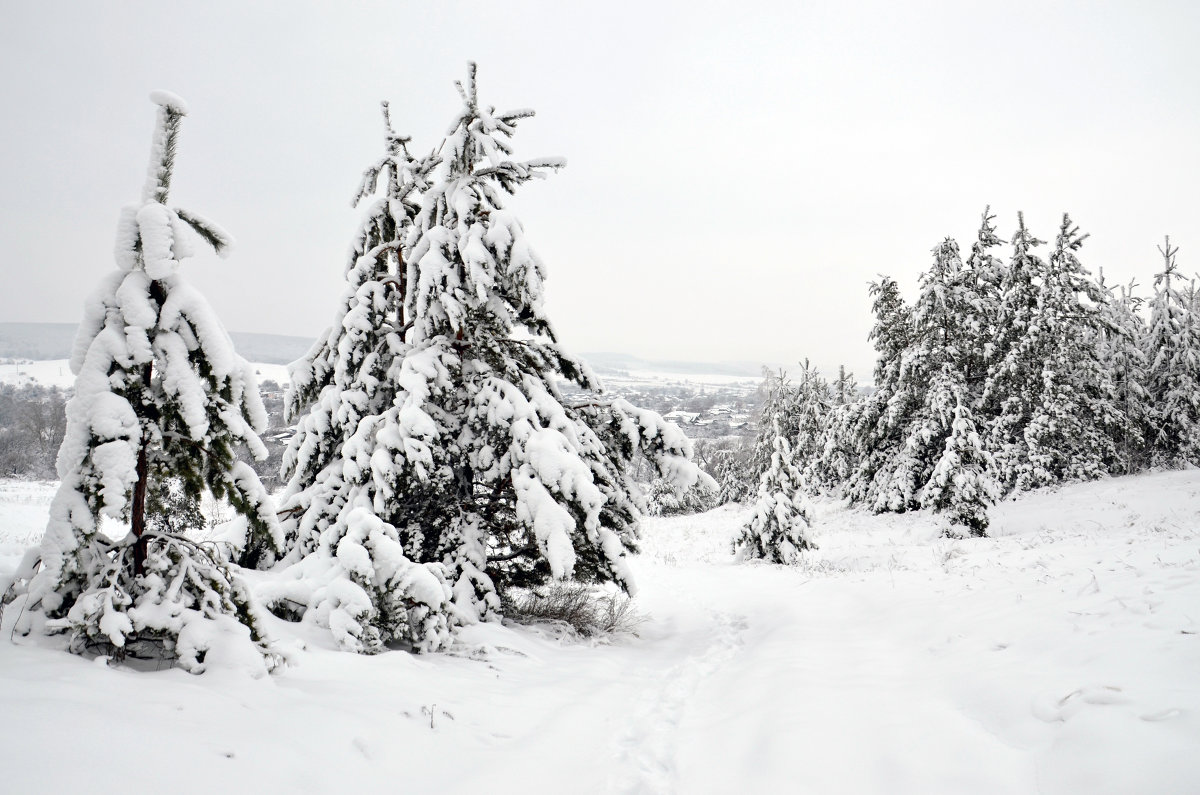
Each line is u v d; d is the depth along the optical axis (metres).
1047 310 26.69
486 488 10.75
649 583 18.39
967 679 5.46
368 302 10.07
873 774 4.01
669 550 28.25
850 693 5.61
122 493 4.24
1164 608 5.76
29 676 3.58
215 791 3.04
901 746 4.33
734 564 21.45
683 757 4.89
